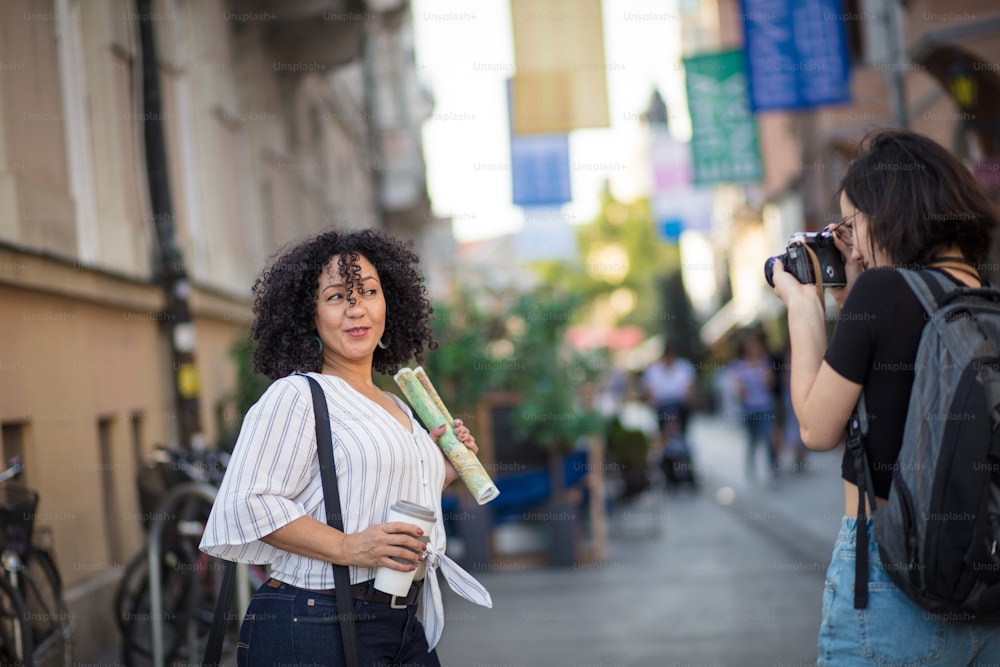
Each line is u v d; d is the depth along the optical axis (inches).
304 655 115.3
